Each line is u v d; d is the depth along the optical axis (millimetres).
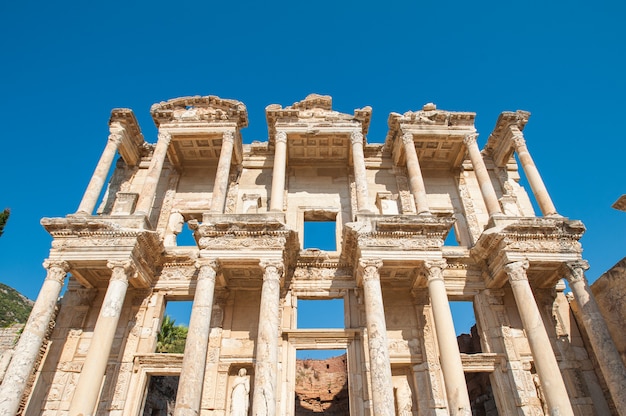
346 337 19406
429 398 18312
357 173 22109
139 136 25875
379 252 18312
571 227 19547
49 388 18391
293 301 20359
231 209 24172
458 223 24328
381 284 21219
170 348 35375
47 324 17047
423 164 26766
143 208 20609
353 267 20562
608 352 16859
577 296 18312
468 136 24312
